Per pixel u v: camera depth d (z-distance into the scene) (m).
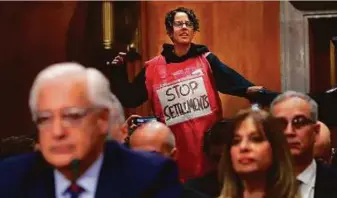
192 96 6.90
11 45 9.32
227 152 3.95
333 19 9.38
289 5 9.34
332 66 9.62
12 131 9.29
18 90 9.32
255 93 6.68
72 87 2.78
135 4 8.97
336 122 6.41
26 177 2.96
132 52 8.92
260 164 3.81
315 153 5.14
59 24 9.25
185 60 6.97
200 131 6.87
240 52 9.34
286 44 9.35
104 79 2.87
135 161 2.98
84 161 2.87
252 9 9.35
